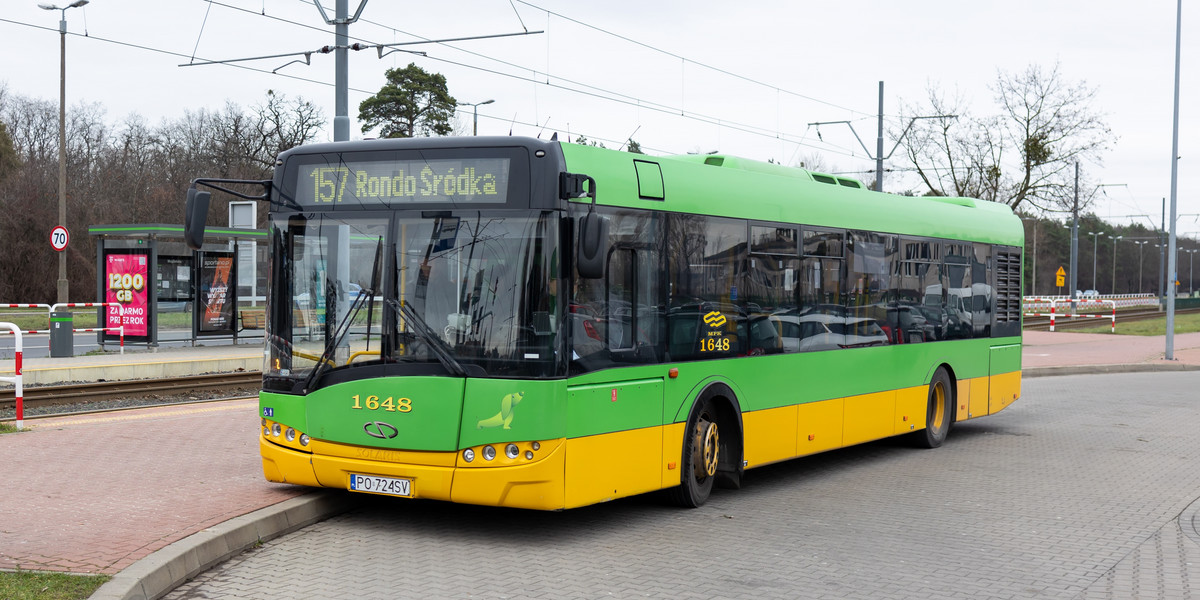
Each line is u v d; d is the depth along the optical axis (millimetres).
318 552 7250
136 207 59156
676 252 8734
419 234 7625
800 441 10469
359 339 7695
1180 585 6844
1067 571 7188
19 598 5406
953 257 13570
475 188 7559
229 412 13164
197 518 7305
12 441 10508
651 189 8492
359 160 7855
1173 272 28844
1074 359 27719
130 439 10758
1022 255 15609
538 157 7465
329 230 7895
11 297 53062
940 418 13375
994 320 14672
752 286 9750
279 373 8070
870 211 11773
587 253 7180
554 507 7383
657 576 6879
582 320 7656
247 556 7059
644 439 8320
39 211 54125
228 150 60969
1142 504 9609
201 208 7715
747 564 7238
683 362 8781
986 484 10617
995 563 7379
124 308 23281
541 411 7316
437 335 7504
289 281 8047
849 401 11297
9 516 7305
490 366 7383
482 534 7973
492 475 7336
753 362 9719
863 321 11586
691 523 8562
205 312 24453
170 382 17078
